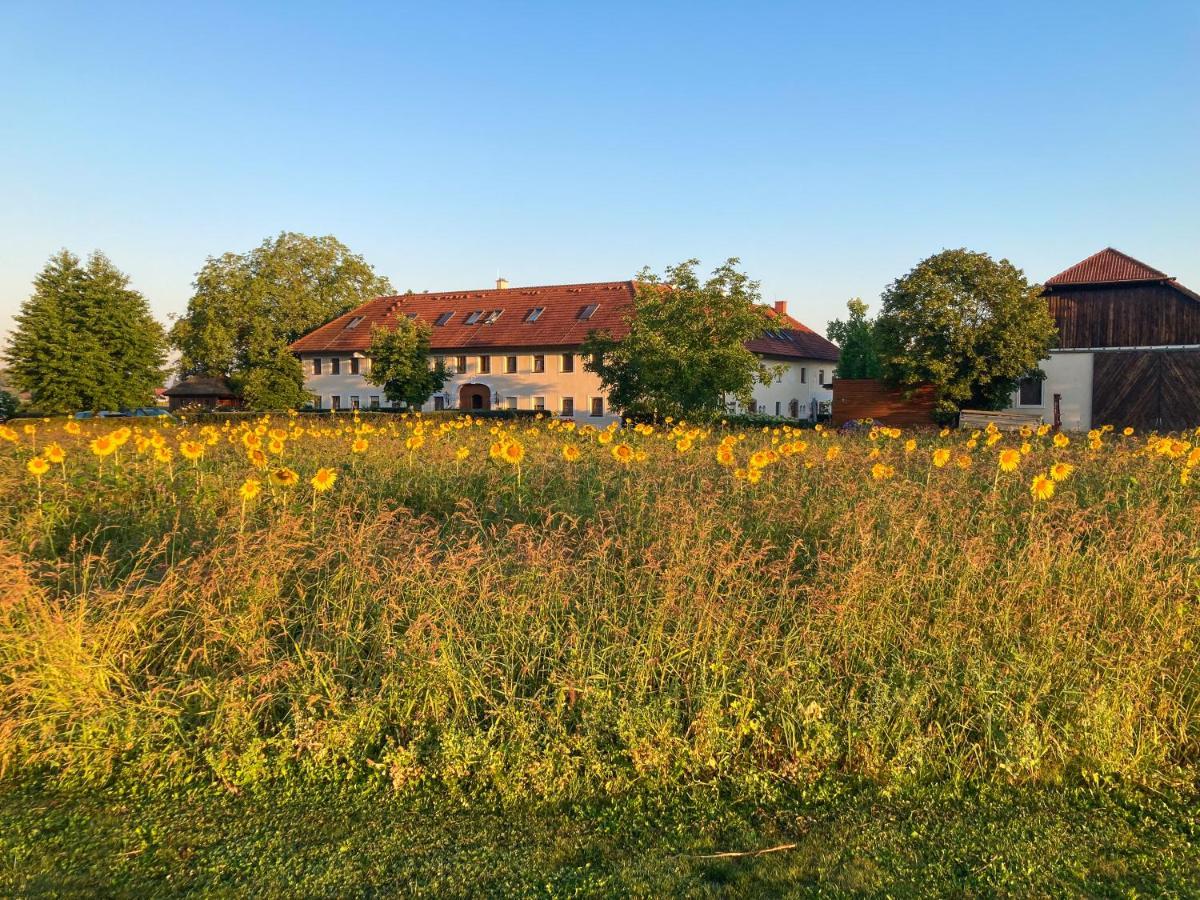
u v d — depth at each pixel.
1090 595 4.84
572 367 41.66
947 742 3.89
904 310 28.27
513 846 3.31
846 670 4.29
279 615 4.95
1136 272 30.95
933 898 3.00
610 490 8.76
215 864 3.18
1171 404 28.83
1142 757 3.84
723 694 4.04
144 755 3.85
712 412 24.38
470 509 7.58
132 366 35.88
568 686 4.08
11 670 4.02
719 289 23.98
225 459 10.90
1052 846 3.30
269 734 4.03
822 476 9.09
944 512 6.68
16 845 3.28
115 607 4.75
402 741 3.98
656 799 3.63
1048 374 30.44
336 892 3.03
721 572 5.01
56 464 9.13
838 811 3.56
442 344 44.19
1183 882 3.08
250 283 53.69
